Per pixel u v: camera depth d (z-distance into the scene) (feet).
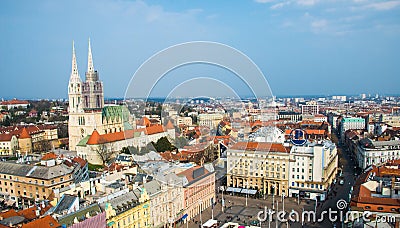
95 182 424.05
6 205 497.05
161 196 407.64
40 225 294.05
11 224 308.19
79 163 581.12
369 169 526.57
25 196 500.33
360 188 411.95
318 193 579.48
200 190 490.90
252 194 583.58
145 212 382.22
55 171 491.72
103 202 352.69
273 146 618.85
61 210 333.62
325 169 591.37
